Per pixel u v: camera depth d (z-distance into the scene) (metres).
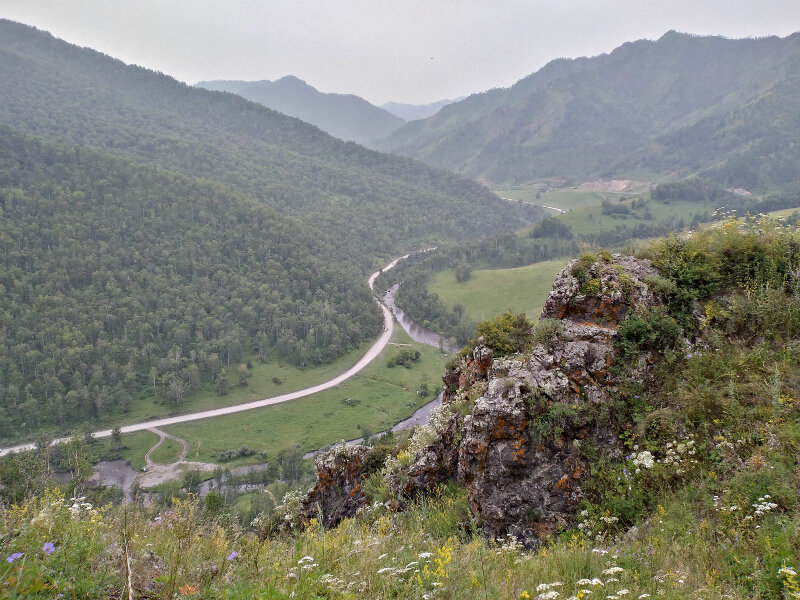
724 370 8.08
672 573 4.70
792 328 8.33
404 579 4.79
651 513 6.78
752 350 8.24
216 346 135.12
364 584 4.35
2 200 166.88
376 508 10.09
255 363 135.62
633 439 8.01
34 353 115.50
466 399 10.86
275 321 151.00
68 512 4.93
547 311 10.44
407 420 104.12
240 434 100.31
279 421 105.81
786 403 6.89
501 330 11.59
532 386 8.58
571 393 8.59
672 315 9.53
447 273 193.12
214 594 3.89
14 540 3.81
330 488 12.89
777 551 4.58
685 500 6.41
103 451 90.81
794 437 6.20
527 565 5.48
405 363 131.88
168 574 4.09
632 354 8.96
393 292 190.25
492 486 8.12
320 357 136.00
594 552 5.63
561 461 8.09
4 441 94.75
